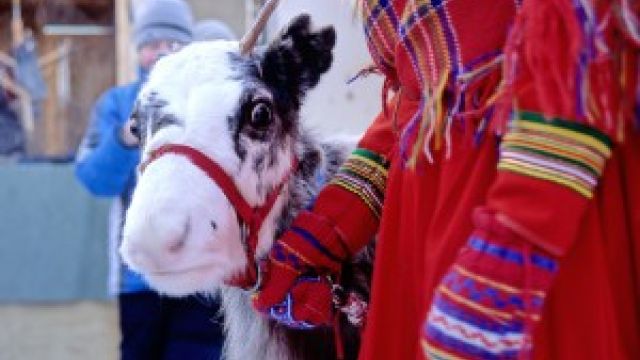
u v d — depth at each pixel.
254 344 1.75
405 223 1.35
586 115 1.08
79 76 8.05
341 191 1.60
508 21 1.25
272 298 1.58
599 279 1.15
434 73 1.29
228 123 1.50
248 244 1.53
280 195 1.60
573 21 1.09
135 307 2.75
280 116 1.60
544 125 1.10
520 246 1.10
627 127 1.16
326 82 2.37
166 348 2.72
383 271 1.39
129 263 1.46
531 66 1.11
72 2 8.04
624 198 1.18
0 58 7.38
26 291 5.17
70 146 7.74
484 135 1.23
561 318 1.17
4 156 6.38
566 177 1.09
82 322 5.01
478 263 1.11
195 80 1.53
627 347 1.18
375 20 1.42
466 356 1.11
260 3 1.99
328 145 1.82
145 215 1.40
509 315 1.10
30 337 4.76
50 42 8.05
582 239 1.16
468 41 1.26
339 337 1.61
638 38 1.10
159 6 3.04
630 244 1.18
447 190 1.26
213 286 1.51
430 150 1.30
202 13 5.58
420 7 1.30
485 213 1.13
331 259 1.58
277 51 1.60
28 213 5.18
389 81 1.49
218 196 1.46
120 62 6.88
